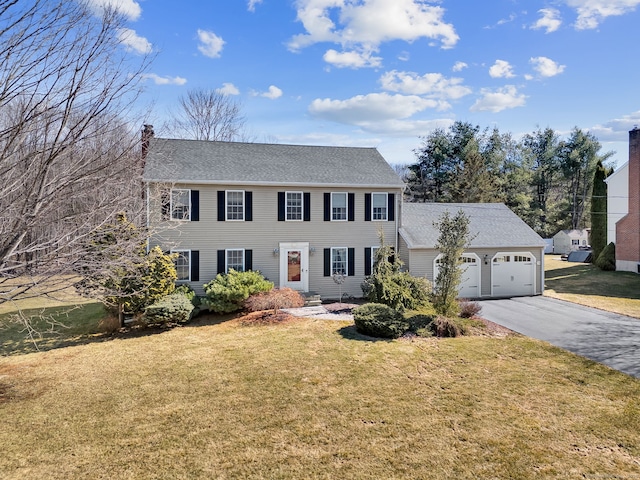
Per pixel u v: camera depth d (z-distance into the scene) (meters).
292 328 12.91
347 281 18.08
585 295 19.03
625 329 12.71
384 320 11.84
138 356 10.42
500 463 5.39
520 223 20.88
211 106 35.34
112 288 11.95
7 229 5.93
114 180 6.93
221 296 14.53
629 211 25.22
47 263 6.25
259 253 16.97
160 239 15.52
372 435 6.17
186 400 7.57
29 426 6.60
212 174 16.36
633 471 5.18
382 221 18.45
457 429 6.34
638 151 24.55
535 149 49.53
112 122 6.39
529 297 18.78
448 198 38.72
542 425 6.44
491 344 10.97
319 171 18.25
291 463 5.43
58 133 5.39
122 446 5.92
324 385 8.21
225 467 5.34
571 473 5.14
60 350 11.16
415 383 8.27
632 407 7.05
